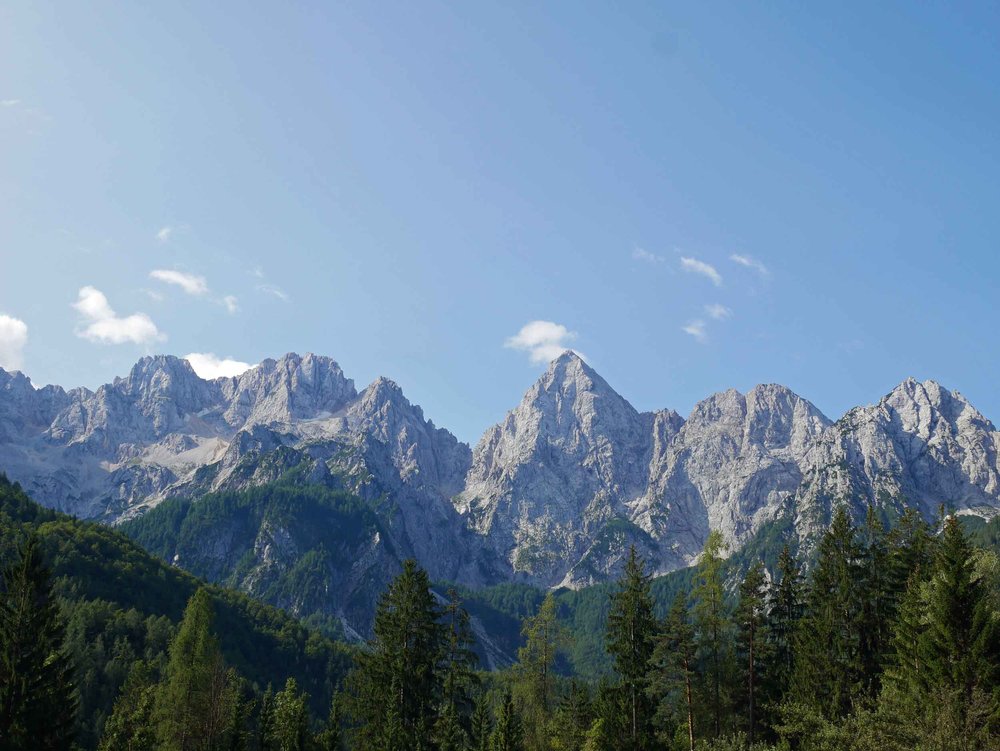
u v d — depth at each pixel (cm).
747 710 10400
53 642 9888
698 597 10725
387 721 10000
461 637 10800
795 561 11700
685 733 10394
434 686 10556
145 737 10800
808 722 8175
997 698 7088
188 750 11781
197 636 12375
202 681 11981
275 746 12688
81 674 17275
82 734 15650
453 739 10269
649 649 10775
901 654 8588
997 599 9225
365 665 10669
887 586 10400
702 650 10594
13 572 9831
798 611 11388
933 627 8219
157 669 17938
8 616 9588
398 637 10362
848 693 9525
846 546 10819
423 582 10638
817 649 9888
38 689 9481
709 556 10850
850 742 7319
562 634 11744
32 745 9306
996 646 7750
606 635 11050
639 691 10606
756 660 10550
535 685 11419
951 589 8119
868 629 10362
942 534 10419
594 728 10094
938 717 6894
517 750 10138
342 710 11362
